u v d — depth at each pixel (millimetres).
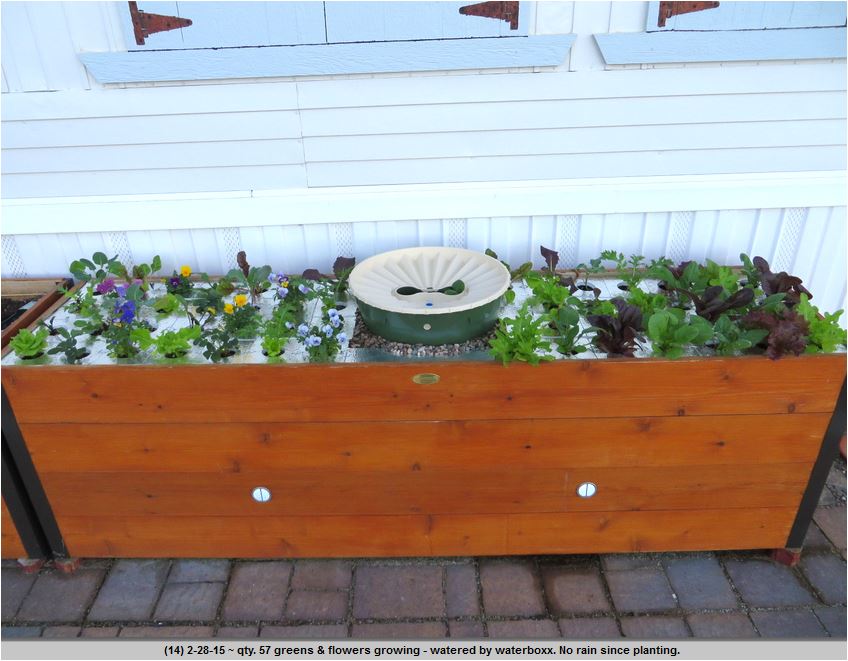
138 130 1890
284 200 2008
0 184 1966
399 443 1717
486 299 1661
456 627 1794
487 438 1706
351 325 1836
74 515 1865
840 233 2107
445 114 1884
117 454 1749
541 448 1727
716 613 1819
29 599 1887
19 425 1699
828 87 1849
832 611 1815
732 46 1763
